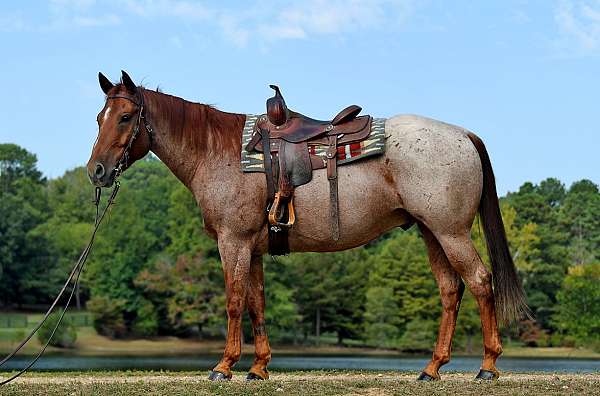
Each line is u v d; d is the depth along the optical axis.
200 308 56.16
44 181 106.56
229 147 9.44
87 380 10.34
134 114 9.44
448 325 9.42
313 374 11.67
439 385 8.64
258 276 9.68
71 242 78.19
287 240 9.41
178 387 8.56
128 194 66.19
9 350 50.81
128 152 9.45
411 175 9.05
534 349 53.94
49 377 11.29
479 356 47.03
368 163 9.22
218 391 8.27
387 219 9.38
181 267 55.94
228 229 9.26
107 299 59.34
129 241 61.47
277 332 55.31
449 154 9.05
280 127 9.46
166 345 57.06
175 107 9.61
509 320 9.33
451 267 9.48
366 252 59.81
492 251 9.35
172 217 60.78
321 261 56.84
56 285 70.19
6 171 103.94
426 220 9.06
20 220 69.69
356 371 12.19
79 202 93.25
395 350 53.50
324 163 9.23
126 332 59.97
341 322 57.12
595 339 53.56
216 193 9.30
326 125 9.41
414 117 9.41
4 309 69.31
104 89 9.70
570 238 74.12
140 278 58.22
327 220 9.23
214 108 9.84
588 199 78.81
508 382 8.77
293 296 56.59
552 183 92.00
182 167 9.56
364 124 9.33
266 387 8.45
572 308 54.56
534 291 60.69
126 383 8.98
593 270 56.28
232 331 9.23
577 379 9.48
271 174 9.27
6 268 68.50
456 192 9.00
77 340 56.09
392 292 52.91
